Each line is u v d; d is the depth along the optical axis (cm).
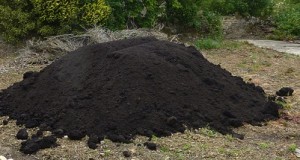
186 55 717
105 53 681
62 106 617
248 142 580
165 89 625
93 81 640
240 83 744
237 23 1447
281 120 661
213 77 705
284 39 1367
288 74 915
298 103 726
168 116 598
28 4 1086
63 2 1057
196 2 1295
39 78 693
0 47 1073
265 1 1423
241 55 1077
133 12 1154
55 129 590
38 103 645
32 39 1063
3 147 564
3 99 684
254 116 655
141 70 636
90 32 1017
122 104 599
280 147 564
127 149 540
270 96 742
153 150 540
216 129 602
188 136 575
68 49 985
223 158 527
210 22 1317
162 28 1234
